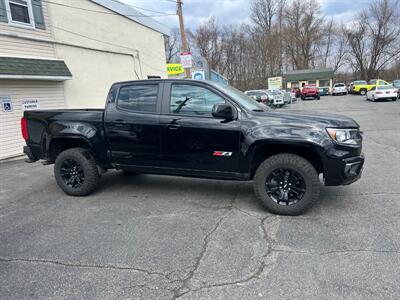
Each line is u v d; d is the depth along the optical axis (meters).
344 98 33.34
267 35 59.22
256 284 2.61
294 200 3.97
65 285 2.68
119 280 2.73
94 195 5.08
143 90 4.61
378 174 5.59
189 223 3.86
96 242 3.44
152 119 4.45
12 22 9.23
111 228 3.79
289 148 4.02
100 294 2.55
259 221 3.85
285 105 26.16
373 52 55.09
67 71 10.59
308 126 3.82
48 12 10.40
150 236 3.54
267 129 3.90
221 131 4.09
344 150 3.77
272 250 3.14
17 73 8.82
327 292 2.48
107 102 4.81
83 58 11.98
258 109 4.31
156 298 2.48
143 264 2.97
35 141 5.24
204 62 22.19
